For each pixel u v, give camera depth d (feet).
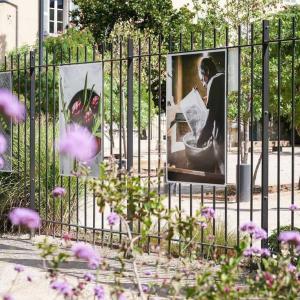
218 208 40.22
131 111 26.40
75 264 23.66
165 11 104.63
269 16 53.62
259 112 47.47
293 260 19.17
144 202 15.52
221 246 22.53
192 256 17.46
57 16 105.09
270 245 22.95
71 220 30.68
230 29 51.37
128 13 105.29
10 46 85.92
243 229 14.94
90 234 29.58
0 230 30.45
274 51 48.70
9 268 23.29
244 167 43.55
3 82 30.42
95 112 26.96
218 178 23.61
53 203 29.32
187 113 24.47
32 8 88.07
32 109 29.55
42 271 22.77
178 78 24.76
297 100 48.75
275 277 13.71
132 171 20.17
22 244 27.81
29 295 19.77
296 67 49.11
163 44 64.95
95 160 26.84
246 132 49.01
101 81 26.86
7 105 11.22
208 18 52.80
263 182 22.40
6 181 30.63
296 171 68.39
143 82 60.64
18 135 29.60
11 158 29.68
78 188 28.73
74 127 27.71
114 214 15.07
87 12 105.70
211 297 12.81
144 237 15.64
